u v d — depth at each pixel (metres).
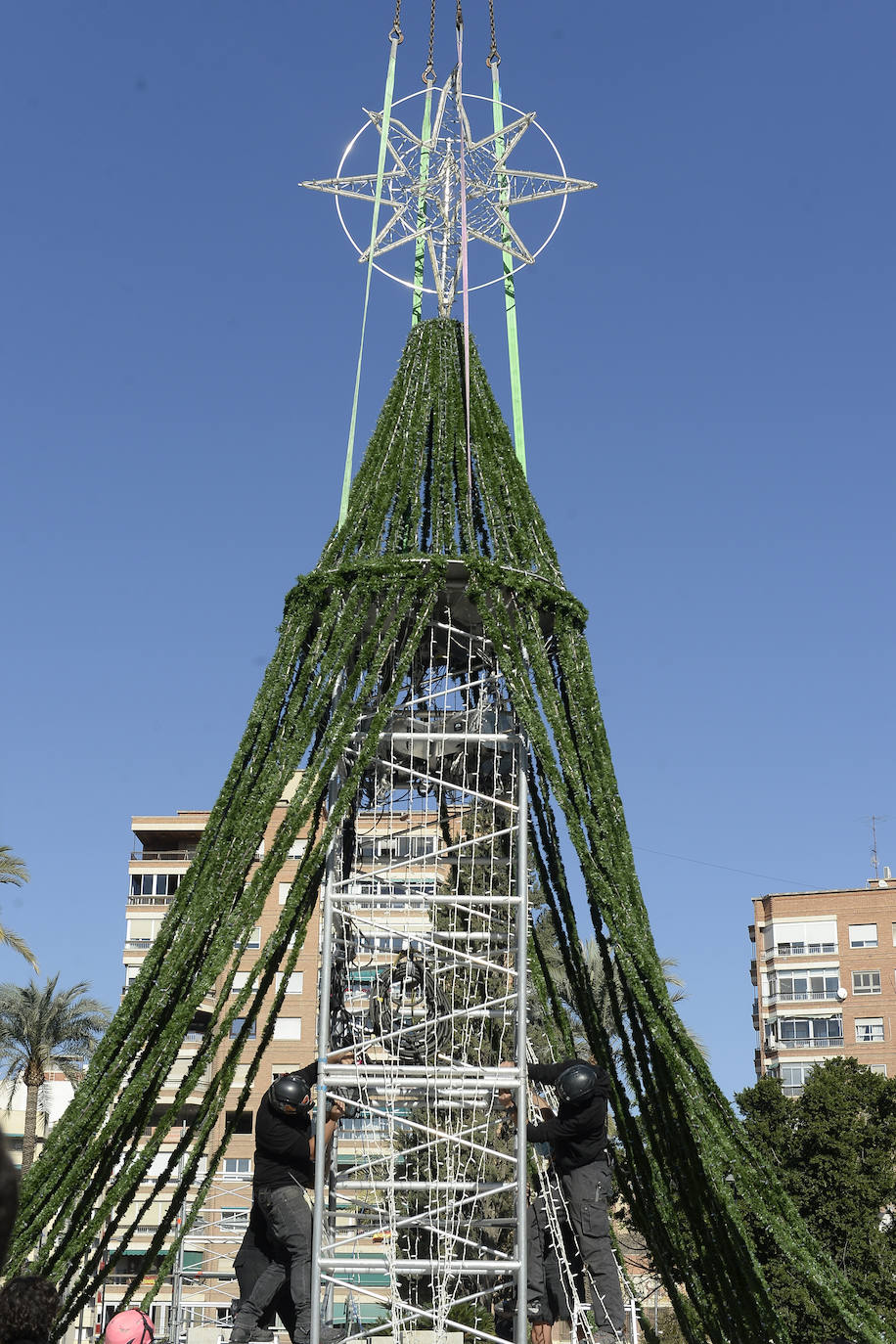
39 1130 53.31
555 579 15.15
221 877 13.60
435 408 16.12
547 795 14.96
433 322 16.95
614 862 13.97
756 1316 12.68
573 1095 12.34
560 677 15.25
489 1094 13.38
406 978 15.00
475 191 17.41
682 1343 31.38
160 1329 32.41
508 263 17.11
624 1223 29.41
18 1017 46.53
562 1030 14.33
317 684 14.16
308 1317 11.96
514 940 14.38
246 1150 47.31
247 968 48.56
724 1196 12.45
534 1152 13.98
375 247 16.81
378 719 13.90
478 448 15.81
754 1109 41.25
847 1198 38.12
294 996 48.66
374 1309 26.36
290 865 49.38
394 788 16.28
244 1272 12.38
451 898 13.66
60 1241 12.25
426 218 17.47
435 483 15.42
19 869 38.91
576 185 17.28
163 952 13.44
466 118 17.39
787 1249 12.21
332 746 13.87
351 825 15.70
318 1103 12.77
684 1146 13.38
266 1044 13.84
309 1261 12.07
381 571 14.44
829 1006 57.59
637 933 13.48
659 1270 14.30
